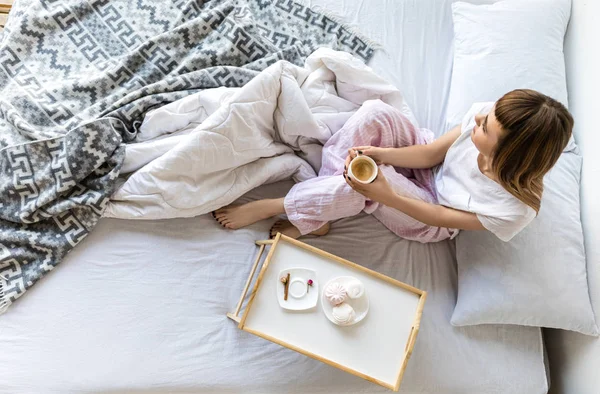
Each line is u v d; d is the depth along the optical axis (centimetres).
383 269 122
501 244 114
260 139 121
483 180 106
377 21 143
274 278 104
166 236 119
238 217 121
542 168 94
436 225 110
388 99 131
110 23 136
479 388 115
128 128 125
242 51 137
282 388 112
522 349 118
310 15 143
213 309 115
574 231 112
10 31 131
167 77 130
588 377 110
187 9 138
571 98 129
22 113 121
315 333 102
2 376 105
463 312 115
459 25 135
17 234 113
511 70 124
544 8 130
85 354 109
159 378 109
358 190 108
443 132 132
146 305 113
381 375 100
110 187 115
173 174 115
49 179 115
